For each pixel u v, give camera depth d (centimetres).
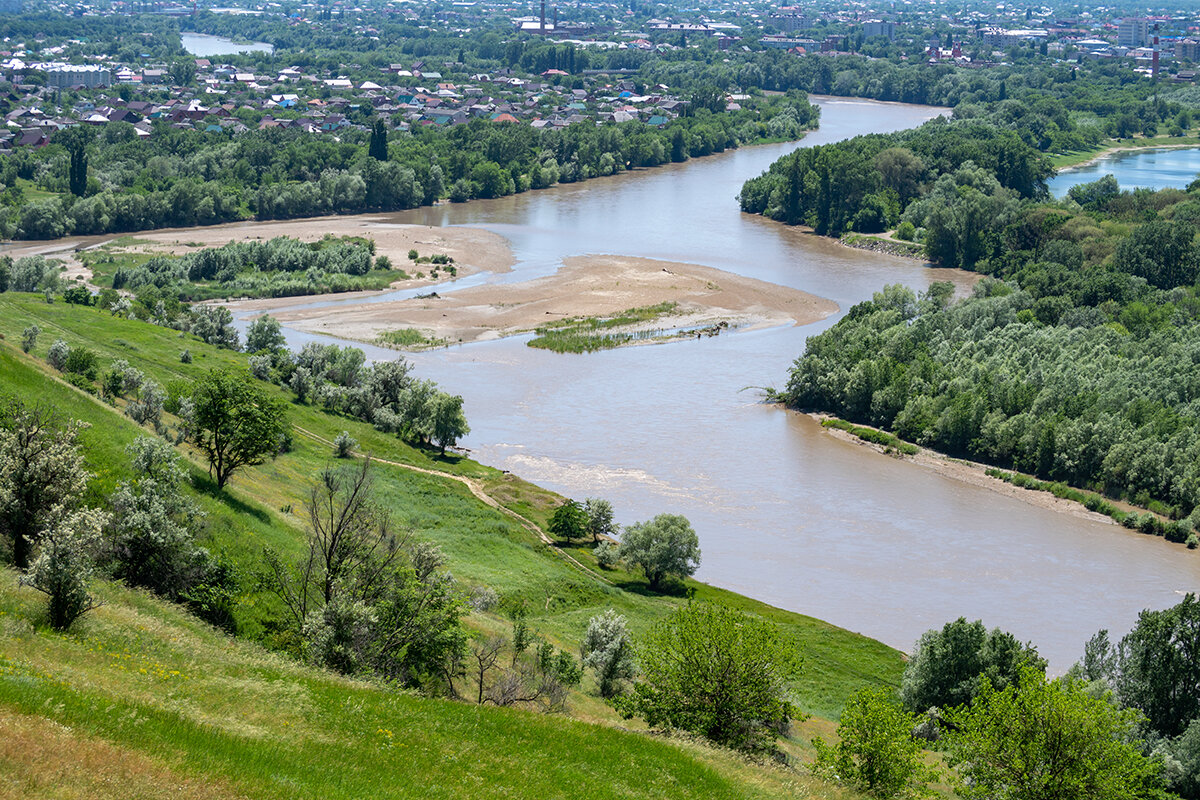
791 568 10906
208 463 9338
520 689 6381
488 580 9325
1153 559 11294
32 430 5884
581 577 10106
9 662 3941
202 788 3366
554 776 4322
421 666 6041
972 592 10469
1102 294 18825
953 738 5894
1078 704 5484
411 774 4000
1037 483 13150
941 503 12638
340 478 8488
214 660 5012
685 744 5122
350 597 5847
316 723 4294
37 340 12738
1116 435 13062
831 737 7275
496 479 12706
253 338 16275
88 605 4966
